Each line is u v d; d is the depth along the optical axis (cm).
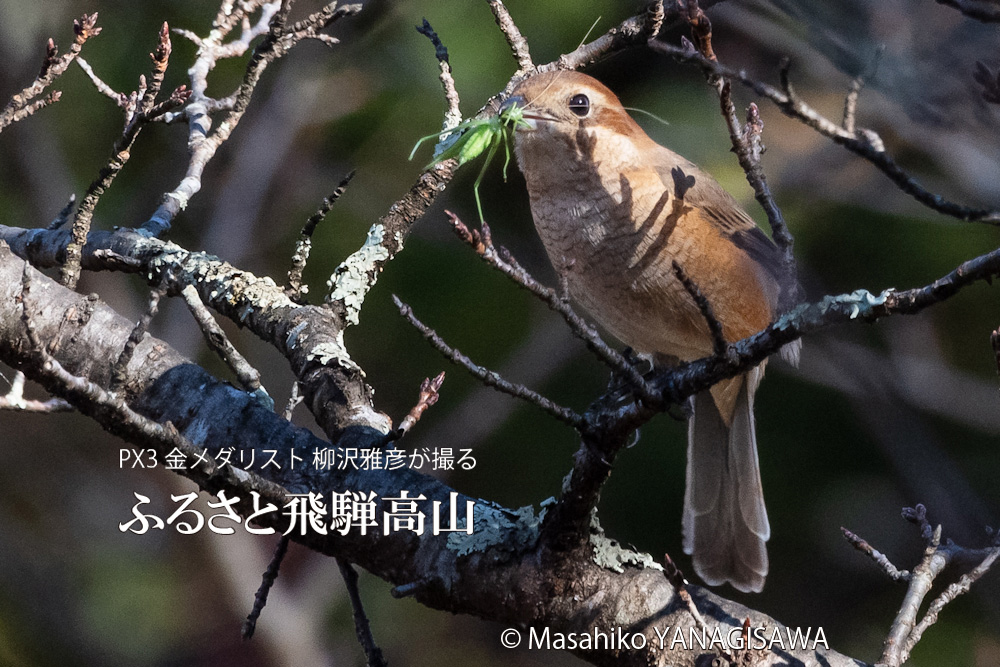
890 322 1067
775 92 384
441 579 526
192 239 1088
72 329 601
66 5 1035
